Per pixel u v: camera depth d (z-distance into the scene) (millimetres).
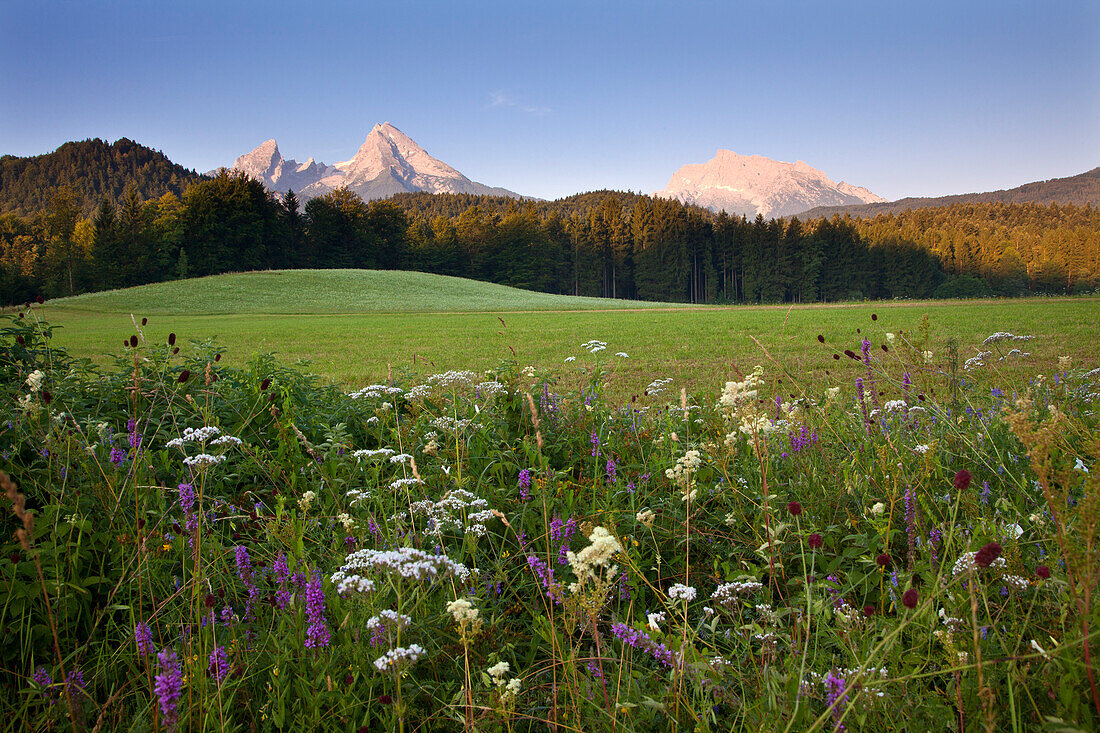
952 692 1981
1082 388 4934
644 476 4016
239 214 97312
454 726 2217
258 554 3232
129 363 4973
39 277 93375
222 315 56125
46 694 2176
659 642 2322
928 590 2408
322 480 3971
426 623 2504
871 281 128125
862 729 1824
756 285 128625
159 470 3695
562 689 2316
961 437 3803
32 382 3471
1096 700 1554
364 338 30953
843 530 3350
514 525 3518
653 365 16578
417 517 3475
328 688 2158
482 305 72500
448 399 5570
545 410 5309
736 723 2119
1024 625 2092
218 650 2170
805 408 4805
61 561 2799
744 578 2721
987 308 42812
